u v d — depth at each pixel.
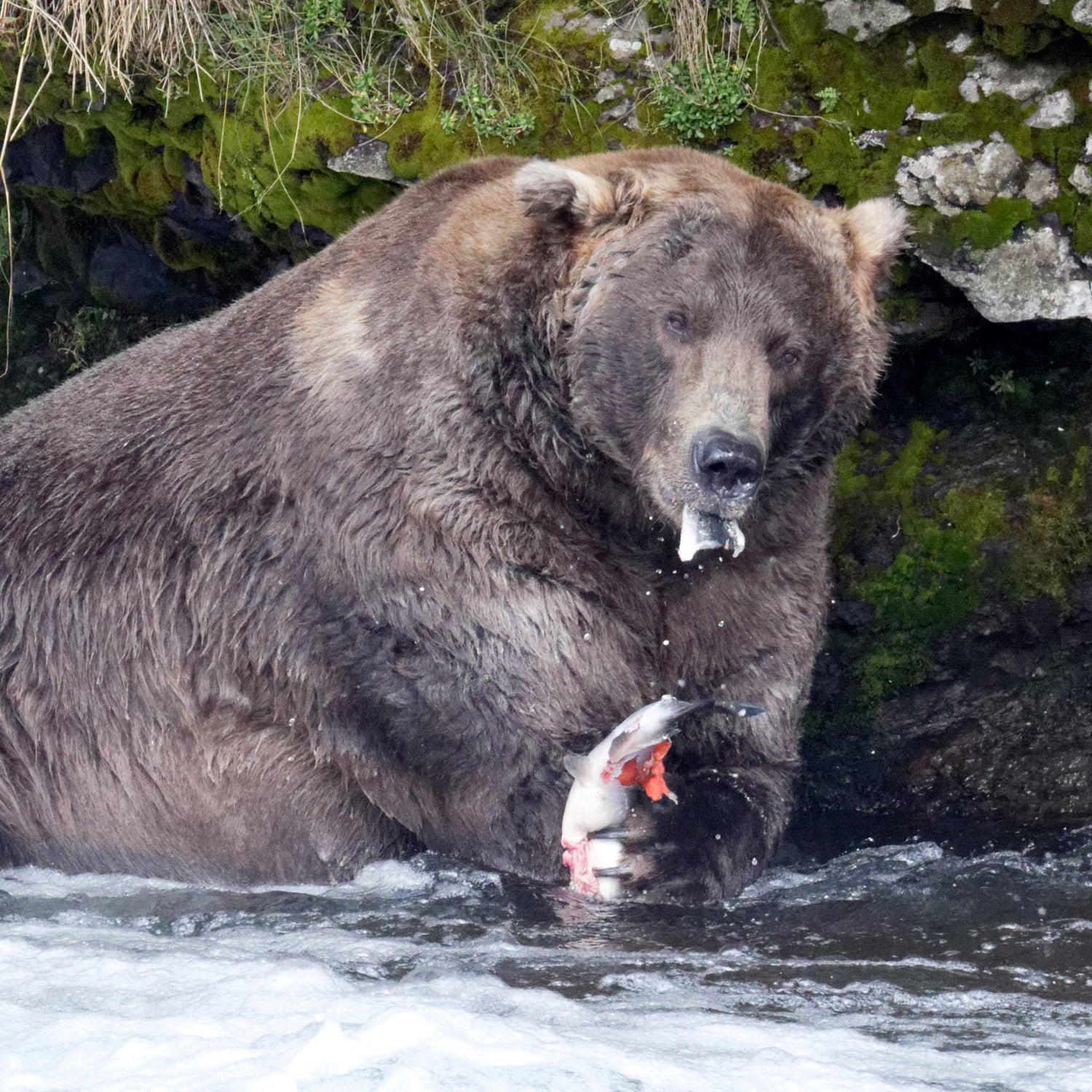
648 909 9.13
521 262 9.38
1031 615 12.74
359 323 9.88
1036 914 8.72
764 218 9.27
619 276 9.22
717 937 8.38
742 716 9.98
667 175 9.59
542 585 9.41
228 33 12.95
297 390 10.01
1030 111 11.77
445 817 9.97
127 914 9.30
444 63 12.62
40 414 11.75
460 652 9.48
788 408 9.30
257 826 10.38
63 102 13.70
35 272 16.22
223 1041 5.42
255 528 10.10
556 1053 5.36
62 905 9.63
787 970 7.47
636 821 9.62
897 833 11.78
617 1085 5.05
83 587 10.66
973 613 12.88
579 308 9.32
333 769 10.22
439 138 12.57
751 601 9.84
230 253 14.56
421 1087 4.82
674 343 9.06
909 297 12.47
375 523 9.55
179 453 10.52
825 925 8.61
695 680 9.95
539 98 12.47
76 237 15.71
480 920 8.86
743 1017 6.46
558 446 9.38
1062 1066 5.66
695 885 9.42
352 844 10.30
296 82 12.84
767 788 10.09
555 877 9.80
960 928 8.41
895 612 13.00
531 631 9.37
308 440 9.86
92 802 10.70
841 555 13.16
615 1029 6.06
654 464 9.00
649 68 12.31
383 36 12.78
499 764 9.66
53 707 10.73
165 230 14.49
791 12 12.06
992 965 7.57
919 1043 6.12
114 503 10.70
